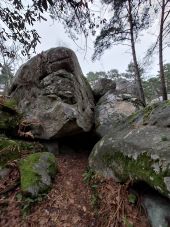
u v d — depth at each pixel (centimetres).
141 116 407
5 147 412
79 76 591
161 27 934
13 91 605
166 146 296
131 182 331
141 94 1036
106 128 524
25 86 562
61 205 331
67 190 369
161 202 294
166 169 270
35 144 487
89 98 629
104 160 390
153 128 352
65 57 530
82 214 319
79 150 568
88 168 436
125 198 329
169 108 362
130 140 356
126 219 298
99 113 574
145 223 292
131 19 981
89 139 581
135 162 322
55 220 304
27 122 495
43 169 374
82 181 401
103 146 410
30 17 325
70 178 409
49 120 490
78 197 356
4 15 323
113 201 326
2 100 529
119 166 353
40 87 527
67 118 470
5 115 510
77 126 488
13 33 353
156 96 2278
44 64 534
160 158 285
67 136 525
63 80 513
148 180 291
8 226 286
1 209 307
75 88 526
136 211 312
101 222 302
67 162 482
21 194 329
